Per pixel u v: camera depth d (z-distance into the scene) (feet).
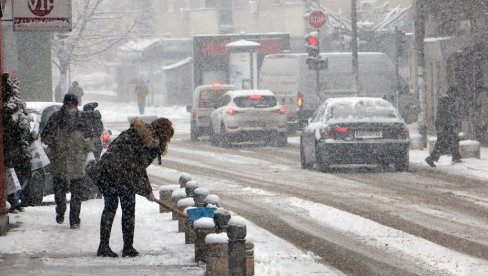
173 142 203.72
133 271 56.70
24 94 201.36
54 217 81.82
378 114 126.31
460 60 184.44
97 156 101.40
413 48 232.12
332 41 301.22
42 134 76.23
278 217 84.12
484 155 150.51
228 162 147.33
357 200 95.14
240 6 402.11
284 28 379.76
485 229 75.05
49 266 58.49
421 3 166.50
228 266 50.34
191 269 57.36
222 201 96.27
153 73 393.91
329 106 128.06
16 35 171.32
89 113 100.83
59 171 76.13
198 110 202.80
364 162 125.29
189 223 66.08
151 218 81.87
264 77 216.33
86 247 66.13
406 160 125.80
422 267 59.47
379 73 210.59
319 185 110.83
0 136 71.00
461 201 93.09
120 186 62.18
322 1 360.48
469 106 182.09
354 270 58.90
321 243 69.51
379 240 70.38
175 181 120.16
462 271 57.98
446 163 138.92
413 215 83.41
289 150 172.96
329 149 124.36
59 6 87.35
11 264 59.16
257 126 181.68
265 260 61.87
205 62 307.78
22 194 89.81
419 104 165.99
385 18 329.52
